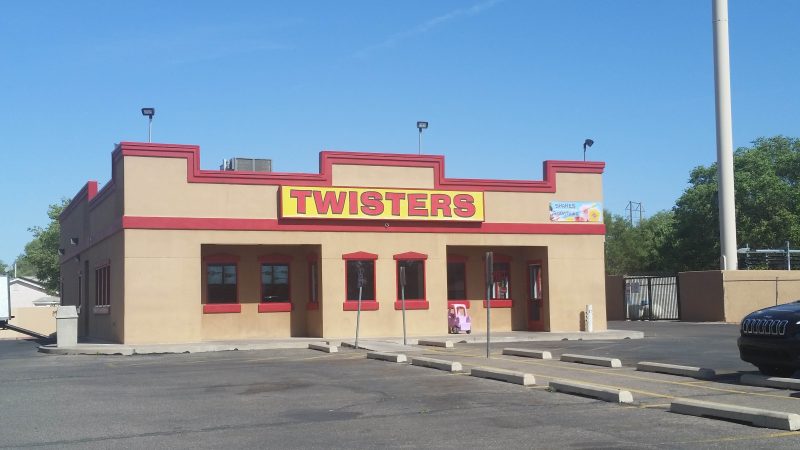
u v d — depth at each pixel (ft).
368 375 54.60
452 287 100.89
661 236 213.66
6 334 163.12
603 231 101.86
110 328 92.79
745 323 46.62
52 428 36.76
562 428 33.76
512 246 99.40
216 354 76.23
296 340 87.35
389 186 94.53
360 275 79.92
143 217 85.35
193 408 41.75
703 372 48.78
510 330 102.83
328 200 91.56
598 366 56.95
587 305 99.81
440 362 56.59
